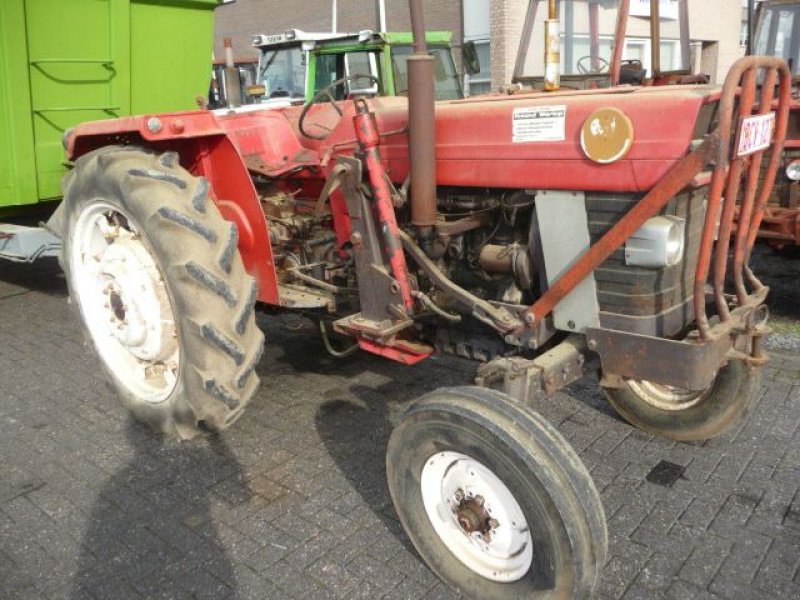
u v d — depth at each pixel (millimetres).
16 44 4602
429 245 2736
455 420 2139
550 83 2998
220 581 2418
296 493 2898
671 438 3205
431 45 8289
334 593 2352
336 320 3289
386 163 2826
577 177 2311
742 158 2113
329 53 8008
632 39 4746
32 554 2574
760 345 2758
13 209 5465
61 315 5230
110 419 3570
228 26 19500
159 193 2811
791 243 4992
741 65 1939
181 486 2973
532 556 2078
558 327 2506
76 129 3334
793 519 2662
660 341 2242
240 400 2850
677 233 2225
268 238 3180
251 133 3654
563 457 2018
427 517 2357
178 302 2760
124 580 2436
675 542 2551
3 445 3332
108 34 5027
